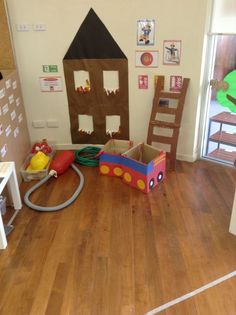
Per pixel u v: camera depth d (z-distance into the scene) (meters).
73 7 2.79
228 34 2.60
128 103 3.14
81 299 1.72
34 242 2.13
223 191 2.68
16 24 2.86
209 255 2.00
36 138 3.41
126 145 3.06
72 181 2.88
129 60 2.95
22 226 2.29
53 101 3.22
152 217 2.36
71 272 1.89
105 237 2.16
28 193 2.66
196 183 2.81
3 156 2.47
